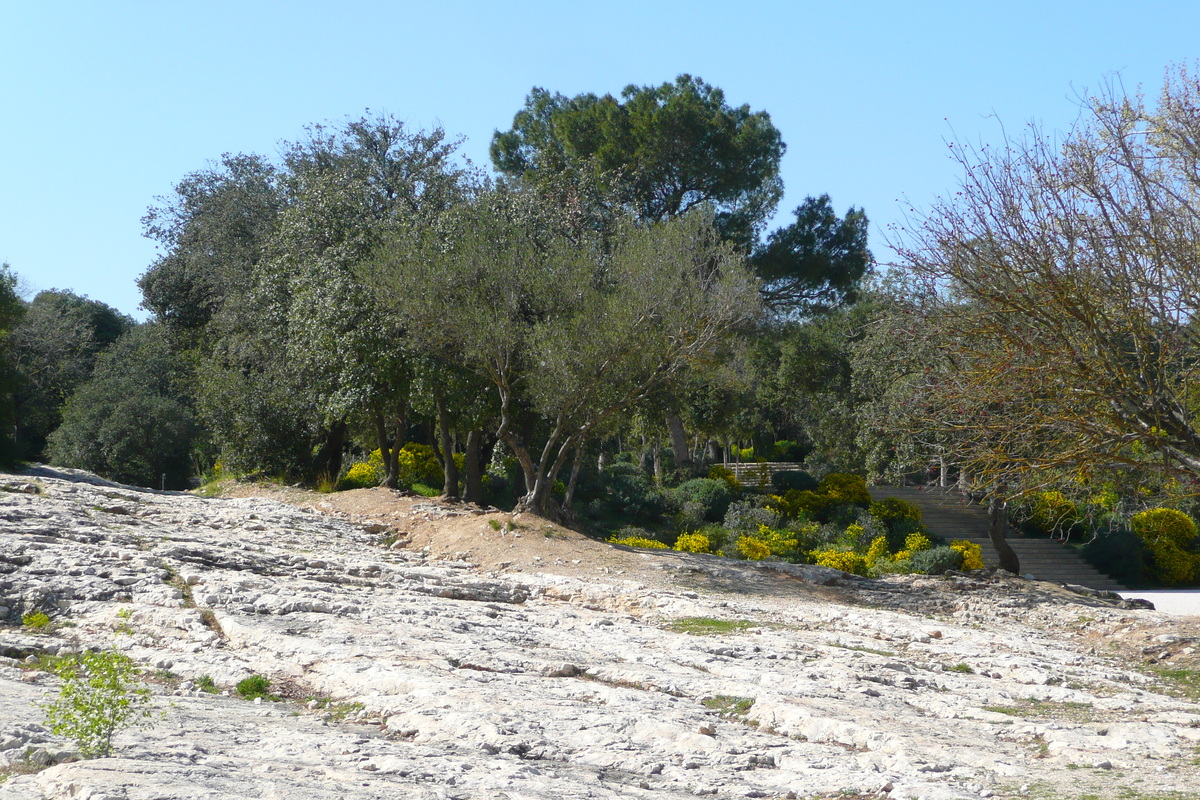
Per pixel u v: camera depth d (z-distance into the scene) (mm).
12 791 5191
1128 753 8758
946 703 11141
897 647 15625
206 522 22750
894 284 14453
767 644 14672
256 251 34594
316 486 34188
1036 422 11422
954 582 24000
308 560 18547
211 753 6742
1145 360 11133
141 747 6469
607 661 12555
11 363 39219
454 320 22922
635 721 8914
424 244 24094
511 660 11734
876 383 28672
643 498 36312
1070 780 7703
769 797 7113
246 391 34312
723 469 40938
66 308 62969
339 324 25484
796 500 37594
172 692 9430
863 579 24203
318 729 8125
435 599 16766
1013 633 18078
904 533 34812
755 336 40000
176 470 42500
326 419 28703
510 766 7035
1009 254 11750
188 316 40000
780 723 9594
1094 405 11438
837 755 8352
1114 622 19031
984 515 38781
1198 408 12305
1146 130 12750
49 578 13844
